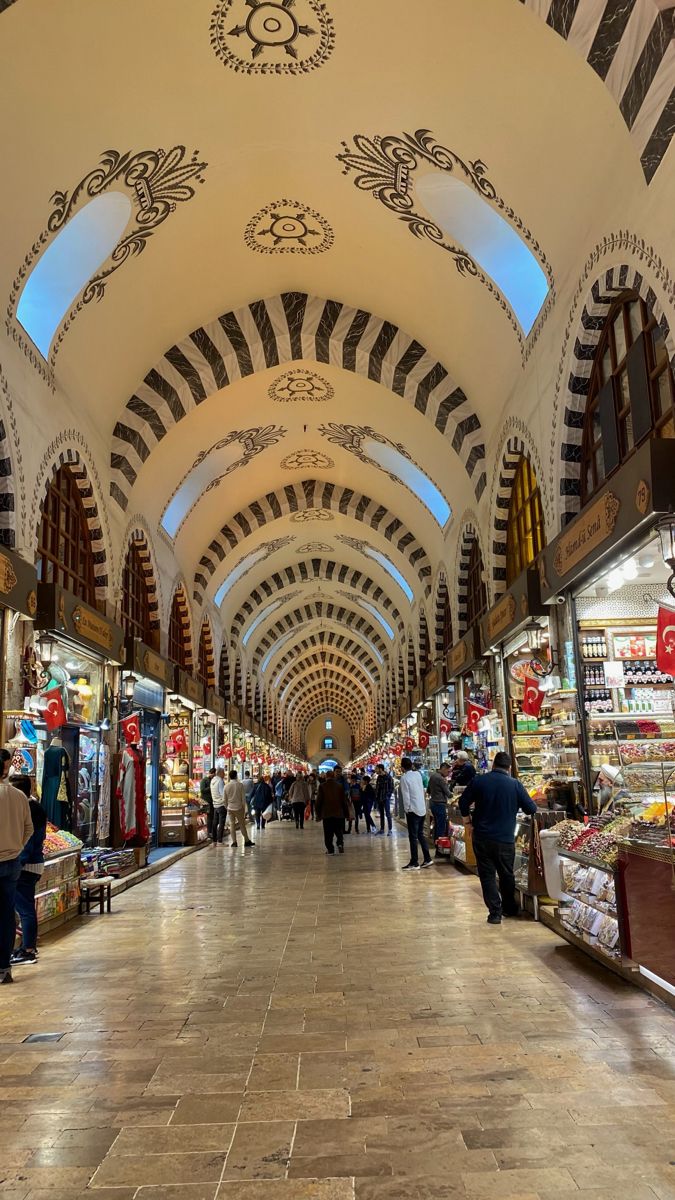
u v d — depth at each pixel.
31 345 6.61
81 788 8.44
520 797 6.22
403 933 5.80
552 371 6.61
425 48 5.41
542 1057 3.24
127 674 9.65
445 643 13.63
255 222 7.82
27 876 5.24
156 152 6.29
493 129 5.67
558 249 6.05
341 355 9.38
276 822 23.30
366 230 7.73
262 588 20.77
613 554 5.42
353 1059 3.29
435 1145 2.52
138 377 9.08
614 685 6.50
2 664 5.91
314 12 5.33
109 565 9.01
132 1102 2.91
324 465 14.30
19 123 5.20
